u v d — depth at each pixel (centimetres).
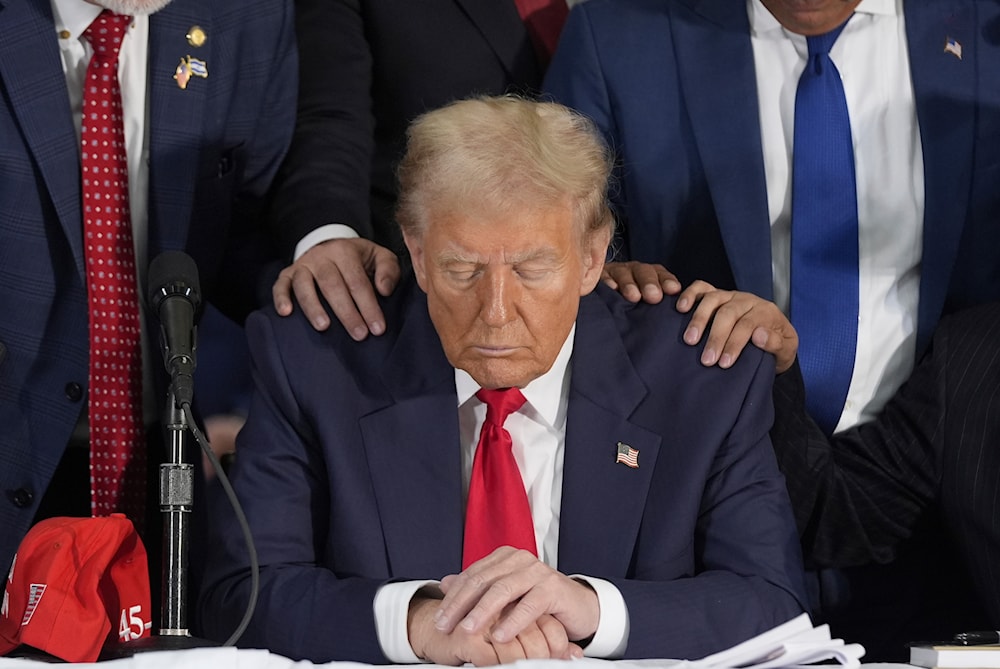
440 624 425
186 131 627
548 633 429
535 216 465
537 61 761
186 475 452
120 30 610
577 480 514
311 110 711
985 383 602
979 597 600
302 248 652
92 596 442
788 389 602
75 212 601
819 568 644
